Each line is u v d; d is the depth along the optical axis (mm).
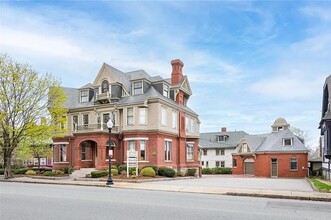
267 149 46750
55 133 31719
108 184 20156
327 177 32969
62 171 31500
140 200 12031
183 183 22672
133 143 31812
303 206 11359
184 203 11352
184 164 37156
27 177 28281
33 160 49562
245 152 49375
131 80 34219
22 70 28203
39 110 29359
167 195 14336
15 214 8773
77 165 31547
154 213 9102
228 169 54344
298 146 45062
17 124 28438
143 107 31953
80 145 32125
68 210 9477
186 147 38531
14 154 38062
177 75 38531
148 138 31734
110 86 34312
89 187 18906
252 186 21203
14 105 28016
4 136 28062
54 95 30281
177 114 36531
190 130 40188
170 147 34312
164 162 32500
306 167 43875
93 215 8688
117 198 12602
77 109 35406
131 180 22953
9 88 27719
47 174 28594
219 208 10250
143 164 31219
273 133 50219
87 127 33344
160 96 33188
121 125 32969
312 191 16906
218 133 65438
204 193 16078
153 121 31797
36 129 28875
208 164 62344
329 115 29172
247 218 8578
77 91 40344
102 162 30531
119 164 31766
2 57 27672
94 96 35688
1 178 27516
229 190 16922
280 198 14508
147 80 34188
